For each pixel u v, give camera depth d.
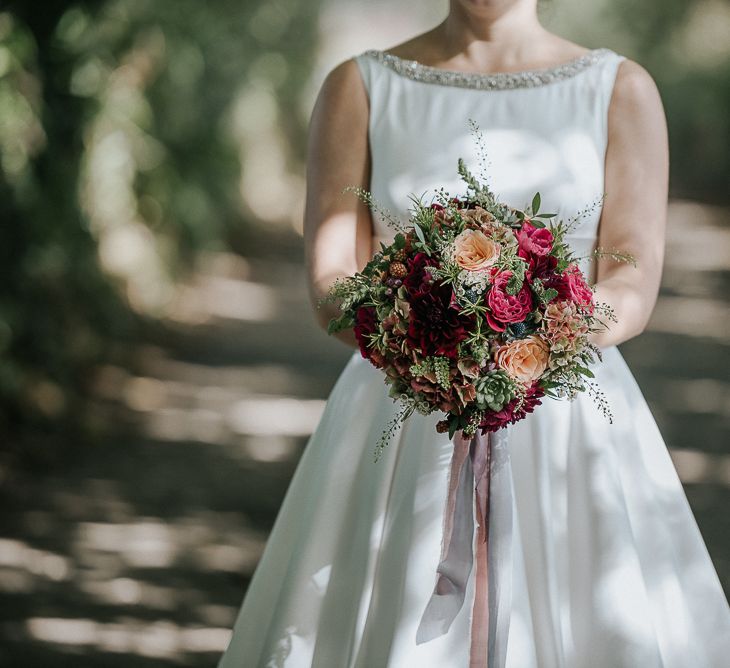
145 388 8.73
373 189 2.92
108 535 5.80
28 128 7.71
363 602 2.73
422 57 2.97
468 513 2.67
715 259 15.09
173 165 11.72
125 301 10.05
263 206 17.66
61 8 8.14
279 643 2.78
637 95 2.89
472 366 2.46
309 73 19.06
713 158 22.09
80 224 8.73
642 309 2.78
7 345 7.13
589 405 2.82
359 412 2.88
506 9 2.89
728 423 7.94
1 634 4.66
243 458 7.15
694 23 21.92
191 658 4.50
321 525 2.83
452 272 2.44
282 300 12.63
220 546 5.70
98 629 4.74
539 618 2.70
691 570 2.89
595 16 22.36
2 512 6.07
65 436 7.35
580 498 2.77
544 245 2.50
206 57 12.49
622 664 2.64
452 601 2.62
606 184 2.88
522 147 2.85
